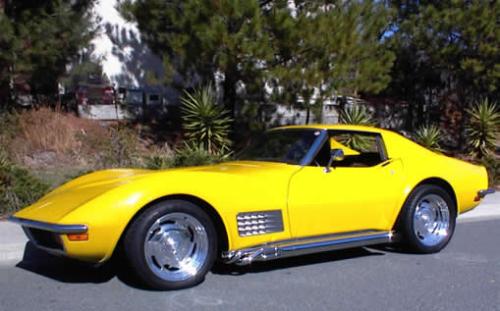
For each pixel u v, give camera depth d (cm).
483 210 927
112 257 566
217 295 466
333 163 596
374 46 1313
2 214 756
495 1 1555
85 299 453
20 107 1355
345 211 550
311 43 1162
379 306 451
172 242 464
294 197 516
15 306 438
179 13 1194
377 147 621
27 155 1129
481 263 598
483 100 1688
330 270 557
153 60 1794
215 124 1191
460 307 454
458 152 1709
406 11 1739
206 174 486
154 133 1451
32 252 603
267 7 1209
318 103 1252
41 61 1241
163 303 443
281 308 439
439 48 1620
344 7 1224
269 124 1388
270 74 1165
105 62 1709
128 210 437
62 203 467
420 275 546
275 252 495
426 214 627
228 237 482
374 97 2100
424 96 2062
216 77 1370
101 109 1514
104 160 1113
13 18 1224
